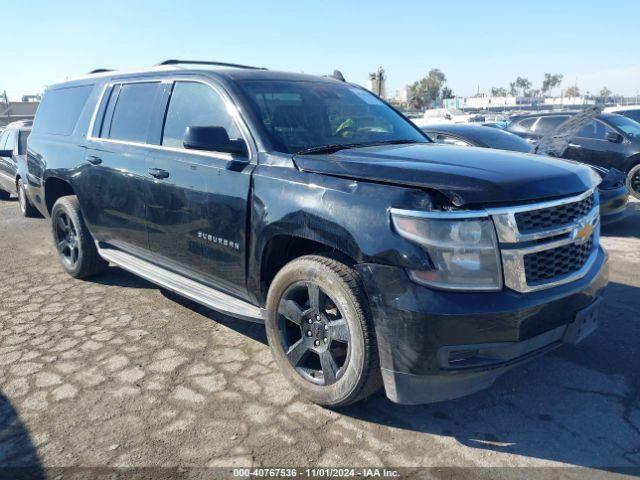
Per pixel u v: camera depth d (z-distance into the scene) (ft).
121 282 18.33
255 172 11.12
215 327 14.42
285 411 10.34
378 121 13.99
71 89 18.65
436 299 8.47
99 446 9.31
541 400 10.68
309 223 9.86
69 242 18.56
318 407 10.48
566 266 9.56
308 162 10.43
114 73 16.81
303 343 10.58
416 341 8.59
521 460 8.91
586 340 13.21
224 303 12.26
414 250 8.56
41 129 19.77
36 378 11.69
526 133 38.22
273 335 11.11
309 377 10.55
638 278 18.04
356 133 13.01
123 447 9.27
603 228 26.27
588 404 10.52
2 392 11.12
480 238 8.59
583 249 10.01
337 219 9.39
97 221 16.43
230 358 12.57
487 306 8.52
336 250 10.18
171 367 12.13
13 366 12.26
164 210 13.43
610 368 11.87
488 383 9.25
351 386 9.60
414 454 9.07
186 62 15.71
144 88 15.01
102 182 15.65
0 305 16.25
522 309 8.69
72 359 12.58
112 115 15.96
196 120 13.02
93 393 11.05
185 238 13.00
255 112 11.88
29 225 29.19
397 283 8.67
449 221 8.53
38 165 19.01
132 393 11.03
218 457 9.00
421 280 8.56
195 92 13.26
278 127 11.85
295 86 13.50
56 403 10.68
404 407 10.50
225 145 11.28
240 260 11.60
